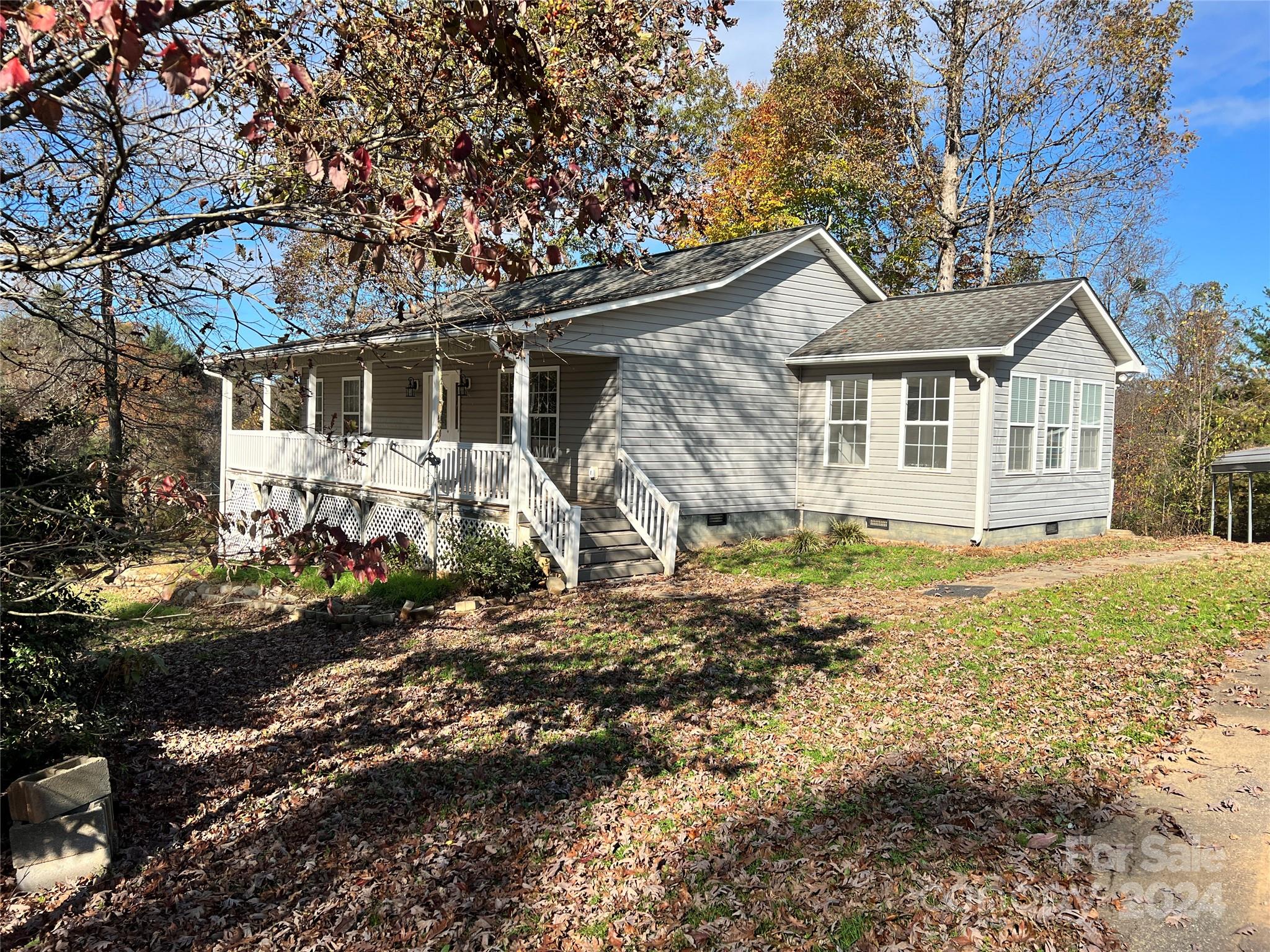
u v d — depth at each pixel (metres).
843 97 25.83
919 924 3.77
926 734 6.12
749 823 4.97
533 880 4.57
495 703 7.45
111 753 6.65
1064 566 12.87
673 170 7.31
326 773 6.22
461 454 13.32
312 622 11.18
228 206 4.36
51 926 4.38
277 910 4.44
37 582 4.41
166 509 4.35
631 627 9.65
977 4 22.05
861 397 15.94
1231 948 3.47
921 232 25.14
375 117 5.12
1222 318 21.02
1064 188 23.36
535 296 15.13
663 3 6.80
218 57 3.68
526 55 3.70
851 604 10.40
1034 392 15.15
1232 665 7.44
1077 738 5.84
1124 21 20.72
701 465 15.22
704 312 15.11
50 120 2.81
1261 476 18.45
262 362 5.41
